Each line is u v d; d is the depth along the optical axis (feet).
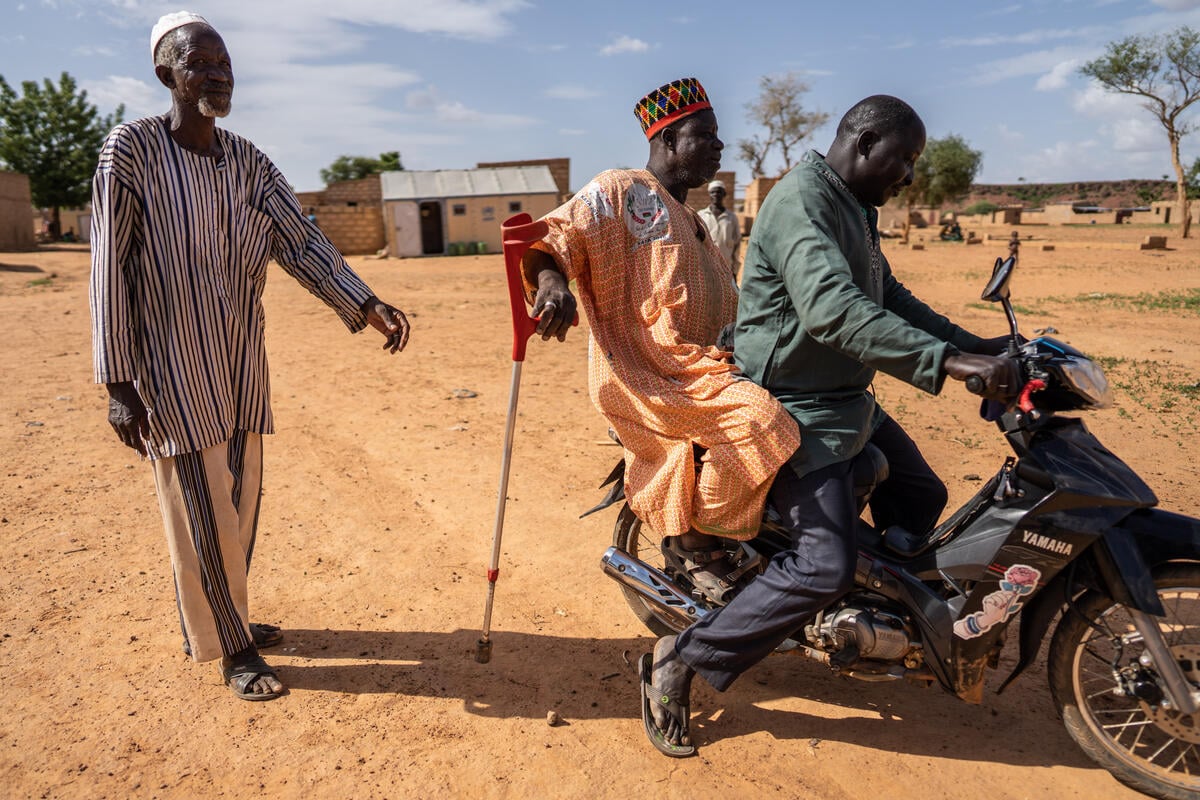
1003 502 9.49
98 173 9.95
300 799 9.56
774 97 193.47
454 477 19.67
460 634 13.05
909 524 11.73
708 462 9.82
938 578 9.89
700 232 10.89
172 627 13.14
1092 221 198.29
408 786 9.75
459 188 118.83
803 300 8.91
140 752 10.31
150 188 10.19
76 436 22.65
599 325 10.46
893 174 9.57
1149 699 9.07
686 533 10.77
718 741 10.56
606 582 14.69
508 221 10.00
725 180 146.72
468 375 30.58
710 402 9.73
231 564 11.25
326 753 10.32
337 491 18.88
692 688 11.71
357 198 155.22
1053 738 10.53
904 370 8.50
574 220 9.99
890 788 9.67
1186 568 9.20
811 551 9.55
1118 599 9.02
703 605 11.12
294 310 49.93
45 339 38.58
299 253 11.77
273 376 30.76
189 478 10.78
